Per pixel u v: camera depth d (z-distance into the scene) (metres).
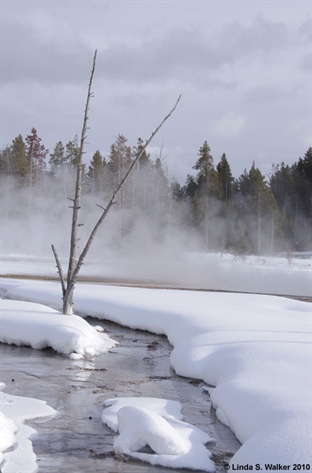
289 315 10.71
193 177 72.56
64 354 9.00
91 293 14.14
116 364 8.50
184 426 5.57
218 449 5.14
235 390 5.93
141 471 4.61
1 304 11.05
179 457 4.74
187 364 7.81
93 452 4.98
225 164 79.38
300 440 4.19
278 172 83.38
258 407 5.32
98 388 7.16
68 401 6.55
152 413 5.14
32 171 60.34
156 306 11.88
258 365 6.73
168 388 7.20
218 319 9.89
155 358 8.95
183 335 9.21
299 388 5.70
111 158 57.06
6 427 5.18
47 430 5.54
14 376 7.67
